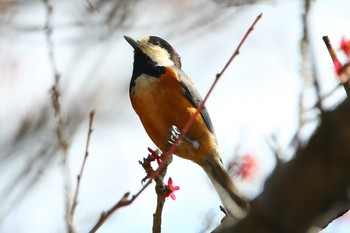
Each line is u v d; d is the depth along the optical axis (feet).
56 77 28.07
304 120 14.57
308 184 13.08
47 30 31.55
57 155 33.32
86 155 21.76
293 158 13.37
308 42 16.03
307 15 16.24
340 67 16.98
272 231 13.52
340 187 12.92
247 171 25.49
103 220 18.97
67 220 20.57
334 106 12.89
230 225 14.19
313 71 14.58
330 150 12.80
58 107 26.20
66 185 21.56
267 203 13.52
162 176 23.16
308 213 13.23
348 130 12.54
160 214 23.04
